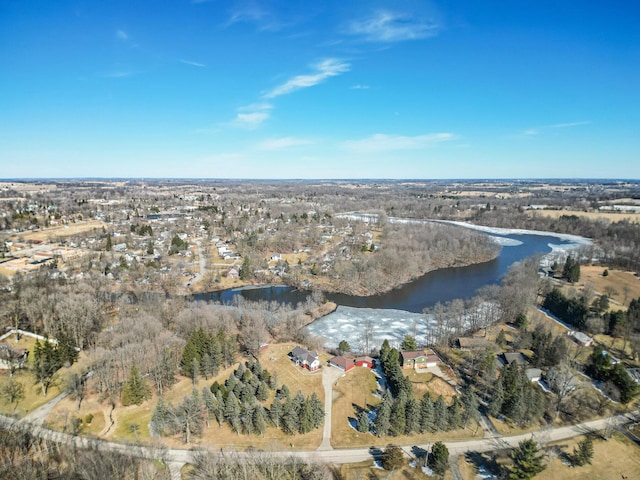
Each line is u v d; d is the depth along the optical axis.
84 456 86.12
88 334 146.88
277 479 83.69
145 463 88.44
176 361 127.00
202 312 156.75
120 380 117.75
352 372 131.62
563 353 131.00
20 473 79.94
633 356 139.75
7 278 195.62
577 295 195.00
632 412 112.62
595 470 91.56
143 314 155.38
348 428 104.50
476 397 115.25
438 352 146.25
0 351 127.88
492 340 154.12
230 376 117.19
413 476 88.38
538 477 88.81
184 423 99.19
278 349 147.12
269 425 105.44
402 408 101.88
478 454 95.81
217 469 85.06
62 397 113.62
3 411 106.56
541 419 109.00
